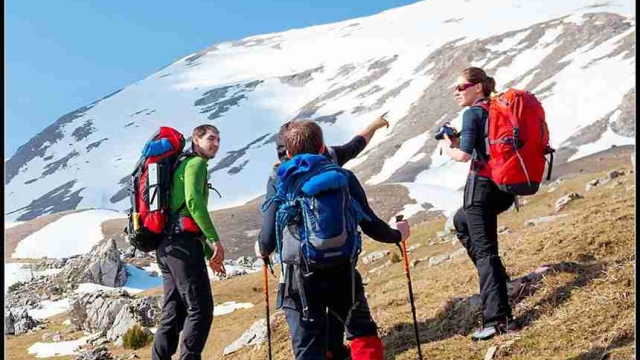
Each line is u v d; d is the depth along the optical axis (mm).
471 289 10375
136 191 8641
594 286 8781
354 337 7266
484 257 8438
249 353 11062
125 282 64938
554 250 10781
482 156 8227
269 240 6934
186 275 8484
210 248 8836
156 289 53250
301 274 6633
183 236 8492
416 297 10945
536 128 7957
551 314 8562
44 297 60156
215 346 22422
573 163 167625
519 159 7898
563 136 198875
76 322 39281
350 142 8320
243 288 37594
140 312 34938
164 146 8570
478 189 8359
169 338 8852
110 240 66062
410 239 35000
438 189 150125
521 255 11320
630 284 8516
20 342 38625
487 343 8398
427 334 9406
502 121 7965
